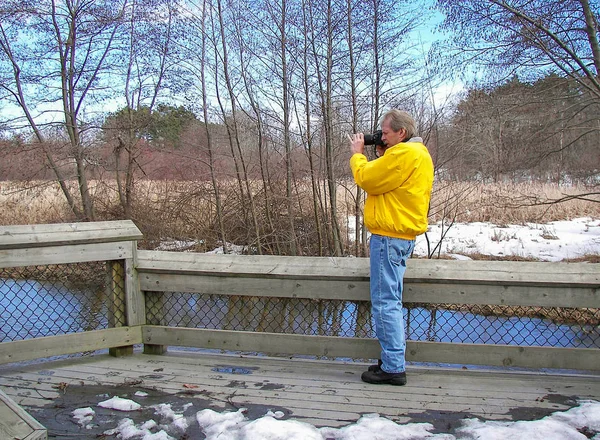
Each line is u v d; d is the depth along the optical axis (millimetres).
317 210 10188
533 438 2354
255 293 3416
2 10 9961
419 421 2600
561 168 12852
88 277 6715
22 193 11102
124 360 3488
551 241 11031
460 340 5184
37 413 2652
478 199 12102
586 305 3131
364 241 10062
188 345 3510
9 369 3277
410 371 3309
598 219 13602
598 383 3135
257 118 10266
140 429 2480
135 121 11117
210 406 2750
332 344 3334
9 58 10422
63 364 3387
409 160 2781
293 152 10305
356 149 3072
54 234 3266
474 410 2732
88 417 2609
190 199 10852
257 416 2641
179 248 10688
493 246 10617
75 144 11062
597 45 8367
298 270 3342
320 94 9883
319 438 2387
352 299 3312
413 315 5406
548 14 8469
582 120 9680
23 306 6270
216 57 10336
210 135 10625
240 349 3447
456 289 3205
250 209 10625
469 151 9820
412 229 2889
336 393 2941
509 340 5180
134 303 3568
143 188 11523
